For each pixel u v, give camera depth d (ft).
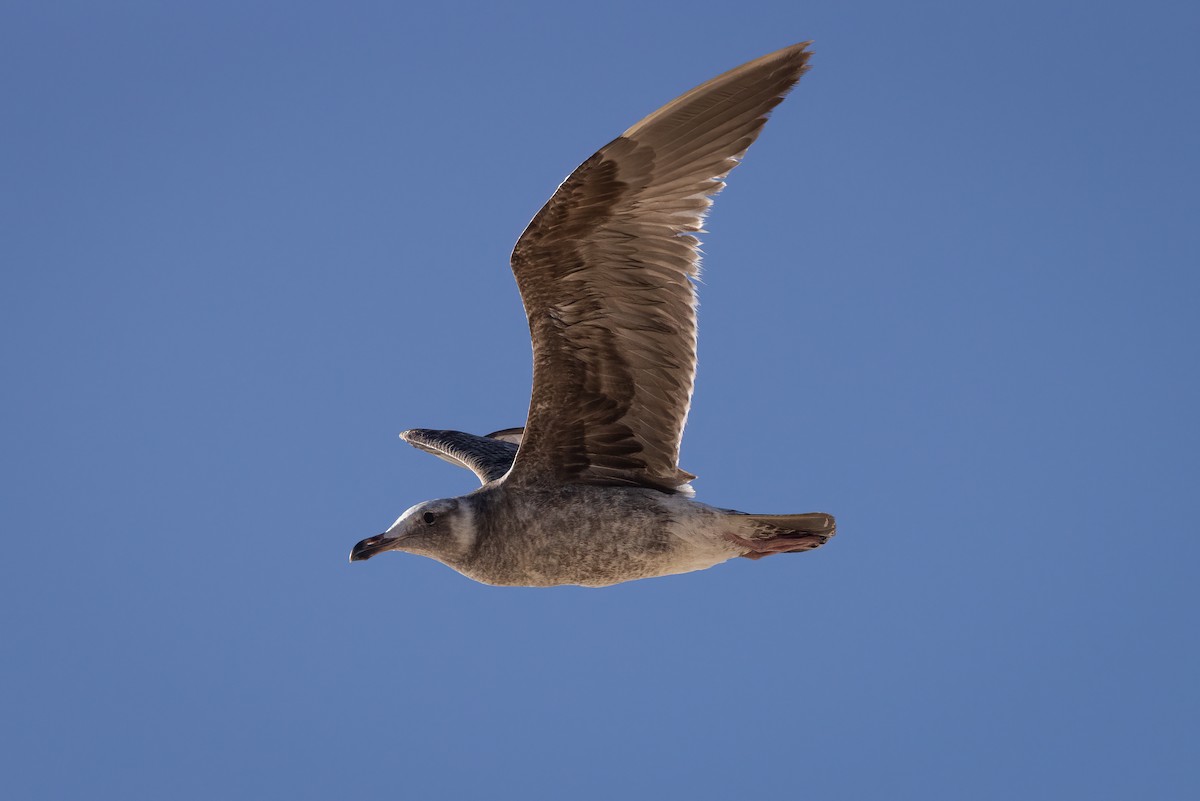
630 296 45.73
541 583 49.01
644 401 47.26
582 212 44.45
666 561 48.34
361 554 47.91
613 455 48.16
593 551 47.93
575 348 46.60
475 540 48.26
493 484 49.24
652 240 45.06
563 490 48.16
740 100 43.73
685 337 45.98
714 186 44.62
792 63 43.60
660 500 47.98
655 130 43.45
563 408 47.42
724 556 48.52
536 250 44.98
